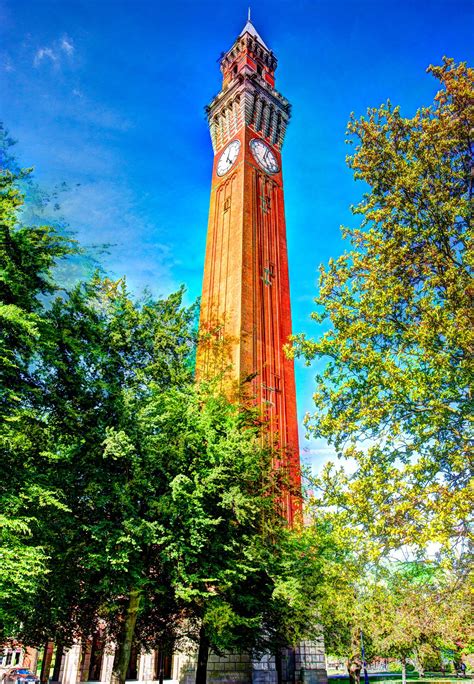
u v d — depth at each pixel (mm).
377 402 16797
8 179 17234
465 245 16672
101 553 16641
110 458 18000
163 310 23922
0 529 14180
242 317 47500
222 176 62219
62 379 18531
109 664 39281
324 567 25375
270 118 65938
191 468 19453
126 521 16656
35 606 18000
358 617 23531
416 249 17812
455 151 17922
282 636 26859
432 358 15898
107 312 21875
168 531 17625
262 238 55625
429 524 14469
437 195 17344
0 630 18844
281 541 26109
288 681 35750
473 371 15156
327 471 17797
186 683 32312
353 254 19016
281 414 46469
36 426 17219
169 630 23891
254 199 57469
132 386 20141
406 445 16859
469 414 15727
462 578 16500
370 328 17516
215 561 19969
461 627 18078
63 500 17156
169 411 19734
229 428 22094
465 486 15188
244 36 72750
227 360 35531
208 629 21047
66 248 18266
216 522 18125
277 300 53000
